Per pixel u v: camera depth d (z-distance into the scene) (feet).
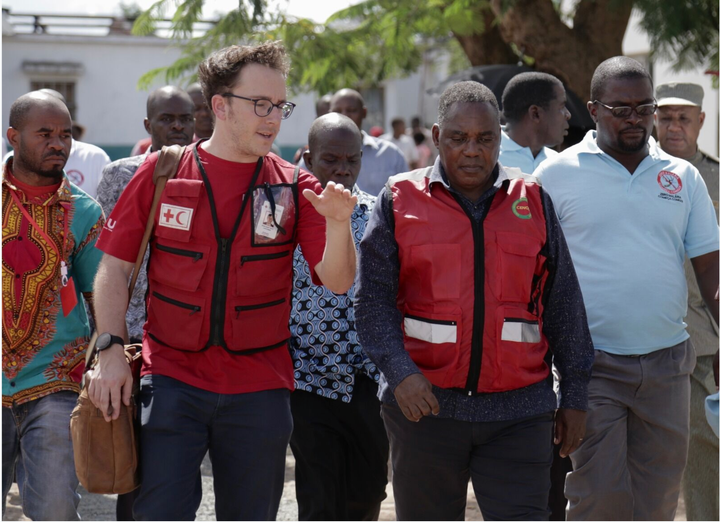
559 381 11.83
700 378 15.84
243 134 10.30
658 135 17.78
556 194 13.38
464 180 11.03
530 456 11.02
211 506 18.11
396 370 10.66
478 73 27.04
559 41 27.14
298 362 13.62
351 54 28.27
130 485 10.38
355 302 11.25
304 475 13.80
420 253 10.96
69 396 12.55
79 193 13.03
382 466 14.05
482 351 10.85
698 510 16.06
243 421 10.57
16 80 65.98
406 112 86.22
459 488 11.50
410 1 26.43
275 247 10.59
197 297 10.41
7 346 12.41
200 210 10.43
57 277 12.66
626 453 13.30
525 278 10.99
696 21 23.32
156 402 10.38
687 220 13.44
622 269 12.98
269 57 10.37
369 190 25.04
